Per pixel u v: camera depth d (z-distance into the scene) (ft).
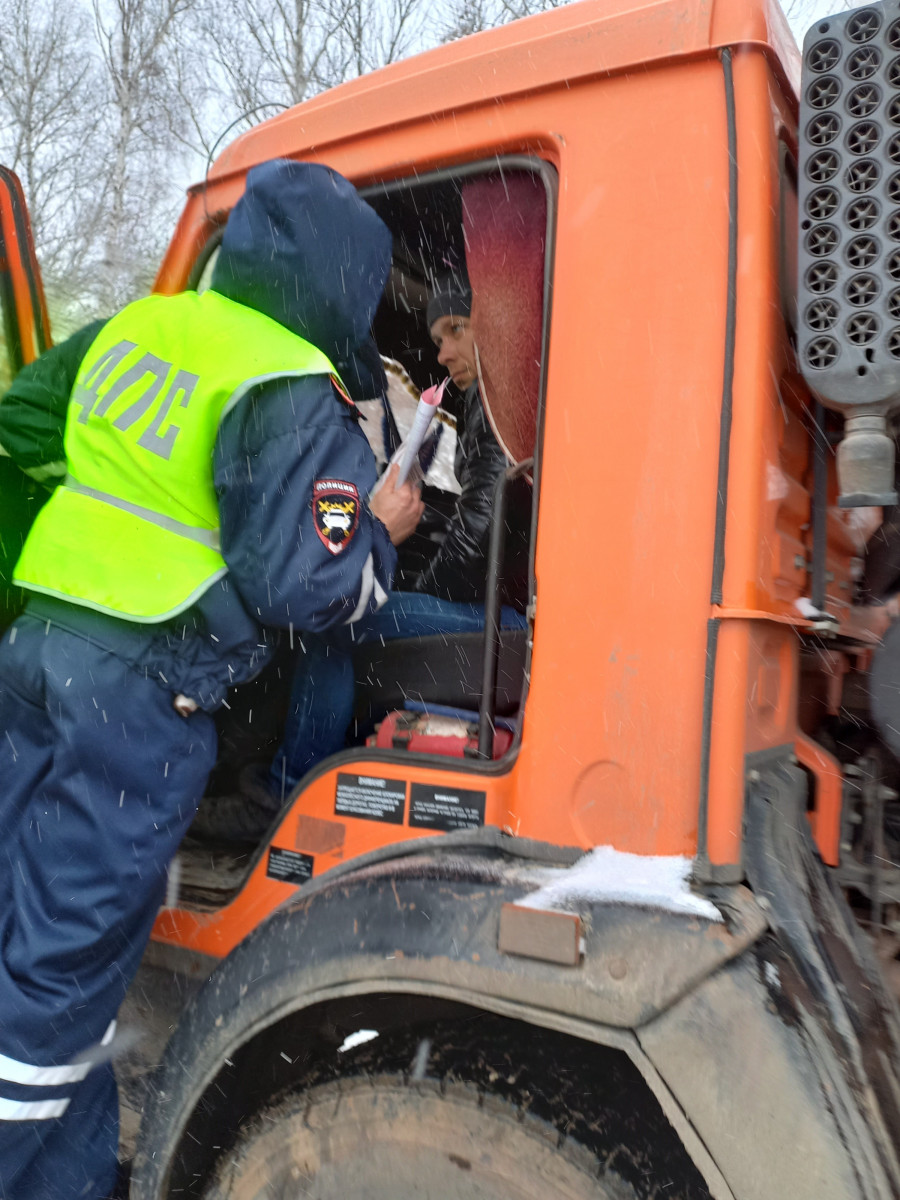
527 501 5.90
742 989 3.54
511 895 4.00
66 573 4.98
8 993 4.70
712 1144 3.34
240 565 4.78
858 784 5.15
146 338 5.34
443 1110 4.02
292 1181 4.30
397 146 5.27
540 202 5.43
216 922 5.42
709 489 4.13
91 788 4.81
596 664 4.30
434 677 5.79
